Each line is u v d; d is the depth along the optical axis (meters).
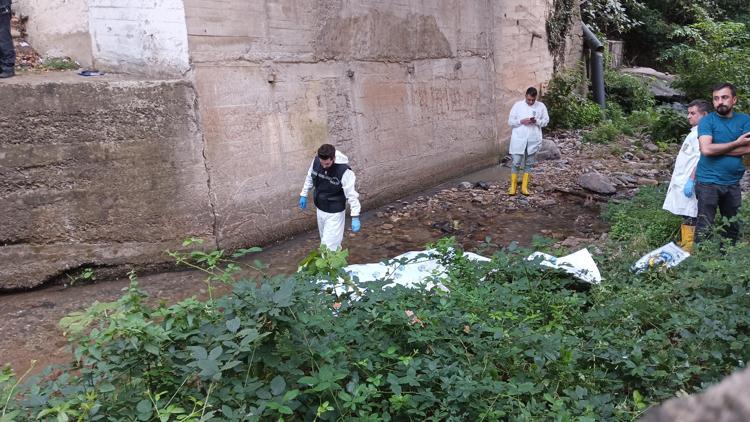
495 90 13.73
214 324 3.24
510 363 3.70
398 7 10.38
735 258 4.99
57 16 7.92
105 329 3.08
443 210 9.98
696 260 5.19
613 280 5.16
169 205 6.98
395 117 10.55
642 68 24.33
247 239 7.76
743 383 0.63
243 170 7.66
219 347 2.83
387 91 10.32
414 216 9.67
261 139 7.89
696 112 6.46
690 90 17.12
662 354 3.80
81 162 6.54
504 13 13.91
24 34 8.23
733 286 4.49
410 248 8.12
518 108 10.41
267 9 7.80
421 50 11.12
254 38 7.68
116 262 6.79
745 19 25.58
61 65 7.73
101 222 6.70
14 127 6.21
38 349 5.12
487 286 4.63
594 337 3.98
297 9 8.29
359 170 9.74
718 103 5.91
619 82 19.94
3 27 6.71
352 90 9.52
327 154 6.01
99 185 6.64
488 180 12.23
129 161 6.73
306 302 3.33
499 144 14.02
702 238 5.97
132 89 6.63
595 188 10.52
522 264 5.03
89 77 7.09
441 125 11.87
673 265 5.28
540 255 5.11
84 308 5.99
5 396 2.82
